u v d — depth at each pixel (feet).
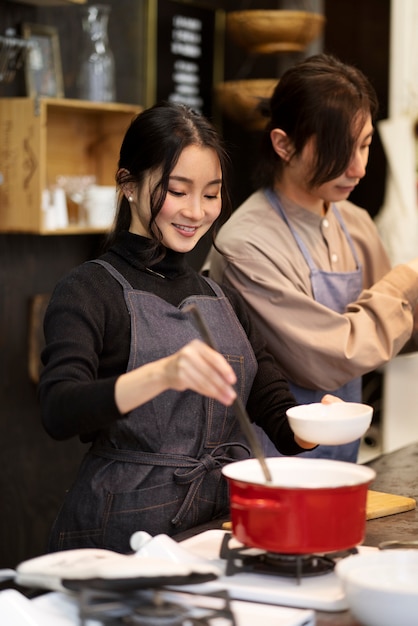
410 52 13.20
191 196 6.60
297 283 8.30
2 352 11.43
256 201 8.57
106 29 11.82
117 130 11.93
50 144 11.48
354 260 8.98
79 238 12.42
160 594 4.35
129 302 6.52
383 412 13.83
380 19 14.51
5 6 10.93
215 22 13.98
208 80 13.94
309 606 4.52
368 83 8.04
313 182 7.90
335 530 4.65
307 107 7.72
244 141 14.32
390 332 8.08
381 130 13.29
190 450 6.57
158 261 6.74
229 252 8.29
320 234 8.63
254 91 12.59
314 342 7.94
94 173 12.12
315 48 14.47
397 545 5.44
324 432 5.36
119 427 6.33
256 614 4.40
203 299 7.01
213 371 4.70
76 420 5.30
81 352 5.94
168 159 6.47
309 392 8.38
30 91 11.03
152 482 6.38
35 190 10.59
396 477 7.50
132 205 6.87
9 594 4.33
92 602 4.33
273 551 4.68
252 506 4.69
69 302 6.26
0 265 11.32
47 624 4.23
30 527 12.01
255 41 12.80
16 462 11.73
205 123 6.70
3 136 10.73
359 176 7.97
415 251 13.03
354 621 4.40
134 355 6.43
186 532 5.99
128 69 12.90
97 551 4.91
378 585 4.10
